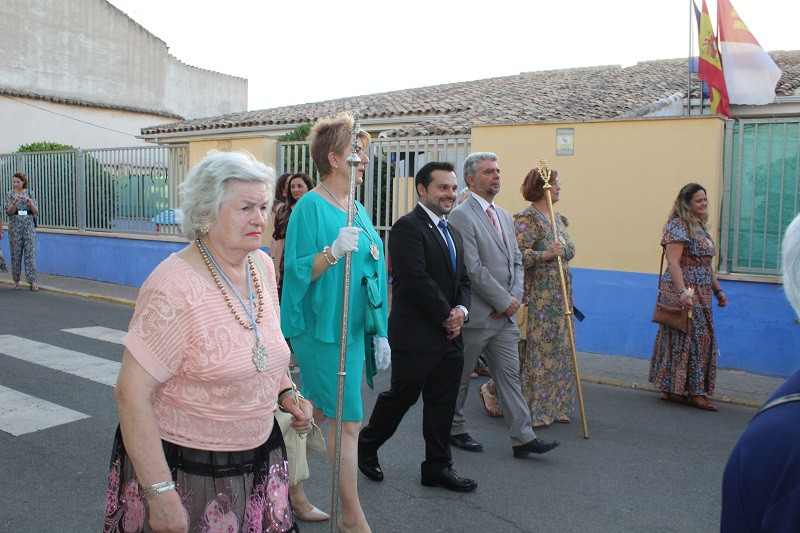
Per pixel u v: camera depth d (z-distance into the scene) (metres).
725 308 7.69
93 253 14.27
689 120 7.78
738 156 7.66
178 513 2.03
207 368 2.13
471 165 5.01
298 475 3.07
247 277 2.33
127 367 2.08
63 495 4.24
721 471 4.76
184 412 2.16
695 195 6.11
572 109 11.27
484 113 11.89
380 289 3.72
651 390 6.93
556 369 5.57
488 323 4.75
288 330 3.55
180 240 12.73
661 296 6.29
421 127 10.84
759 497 1.29
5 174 16.31
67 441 5.14
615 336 8.31
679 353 6.23
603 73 16.25
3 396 6.21
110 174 13.87
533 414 5.52
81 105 22.08
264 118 15.59
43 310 10.87
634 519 4.02
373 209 10.41
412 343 4.09
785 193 7.44
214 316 2.16
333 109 15.05
